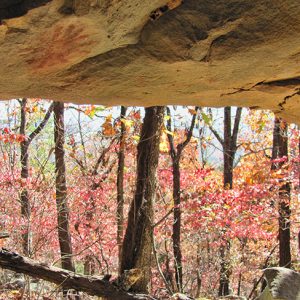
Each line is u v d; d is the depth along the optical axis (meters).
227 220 7.85
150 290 6.33
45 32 1.47
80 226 8.37
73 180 8.78
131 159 9.88
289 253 8.83
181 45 1.69
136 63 1.84
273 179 8.11
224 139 11.02
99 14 1.43
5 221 7.12
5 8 1.33
